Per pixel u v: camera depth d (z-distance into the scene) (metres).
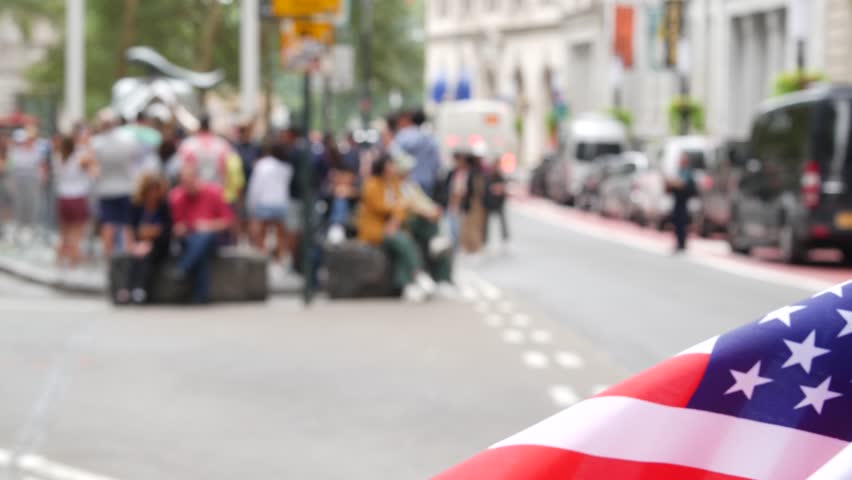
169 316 18.86
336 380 13.14
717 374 2.85
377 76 83.56
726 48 60.41
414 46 86.81
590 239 38.22
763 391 2.85
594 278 25.91
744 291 23.39
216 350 15.19
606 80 80.00
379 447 10.09
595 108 81.50
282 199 24.70
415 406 11.77
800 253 29.17
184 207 20.52
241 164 27.78
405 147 28.36
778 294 22.91
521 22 95.06
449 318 18.69
